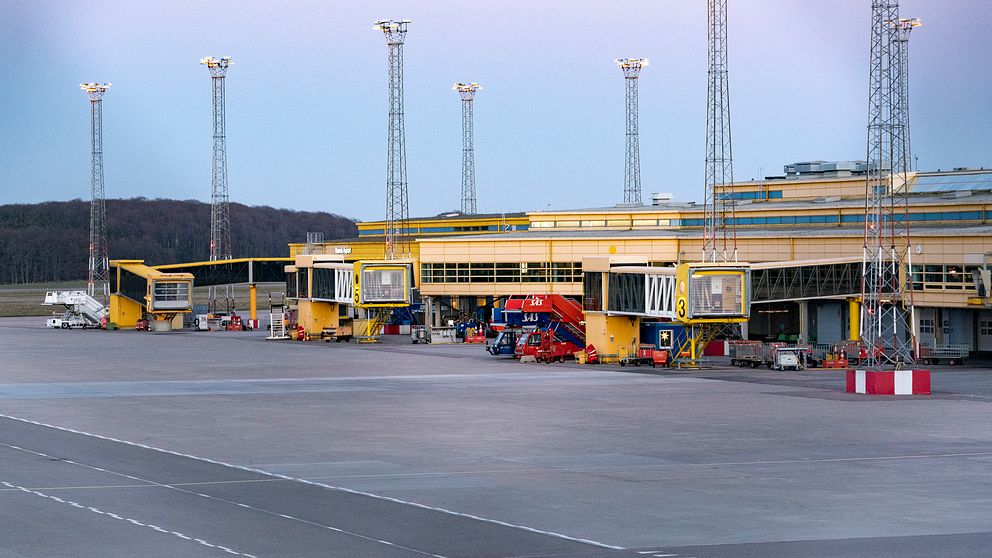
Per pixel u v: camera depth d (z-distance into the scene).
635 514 37.81
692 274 99.94
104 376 96.25
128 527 35.59
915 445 54.31
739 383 88.56
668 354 106.62
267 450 52.69
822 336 122.50
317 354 125.50
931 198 137.50
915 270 111.81
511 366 107.62
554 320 114.81
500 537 34.28
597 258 110.44
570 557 31.80
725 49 117.06
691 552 32.38
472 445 54.44
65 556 31.86
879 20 86.69
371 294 141.62
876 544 33.38
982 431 59.41
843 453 51.78
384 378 94.12
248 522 36.41
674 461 49.47
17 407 71.19
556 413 67.94
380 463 48.81
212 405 72.62
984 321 111.62
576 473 46.19
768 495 41.28
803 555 32.00
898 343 84.81
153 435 57.88
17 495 40.94
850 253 121.88
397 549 32.66
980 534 34.75
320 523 36.25
